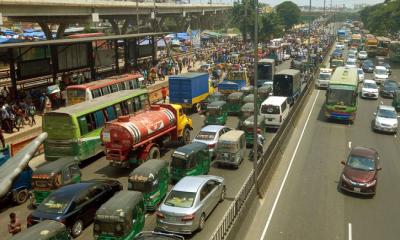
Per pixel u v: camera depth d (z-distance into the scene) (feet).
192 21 455.63
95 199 59.16
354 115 120.57
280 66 251.80
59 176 64.03
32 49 133.69
